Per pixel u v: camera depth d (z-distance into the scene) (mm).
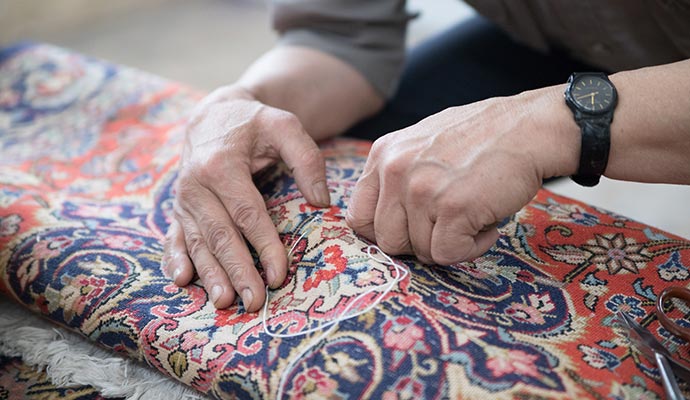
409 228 614
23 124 1038
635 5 843
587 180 635
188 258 704
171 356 617
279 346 580
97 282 695
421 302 589
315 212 707
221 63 2139
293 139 730
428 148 601
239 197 685
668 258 668
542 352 558
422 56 1146
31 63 1147
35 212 805
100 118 1035
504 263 663
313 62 945
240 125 740
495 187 582
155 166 917
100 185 895
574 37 972
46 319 761
